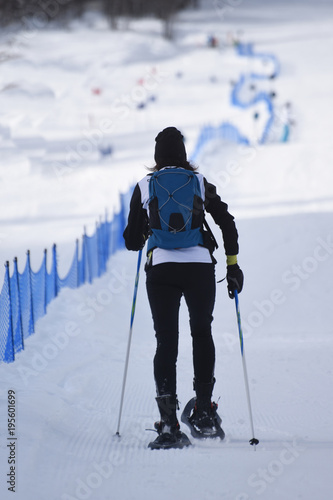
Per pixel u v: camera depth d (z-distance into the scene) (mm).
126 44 146375
